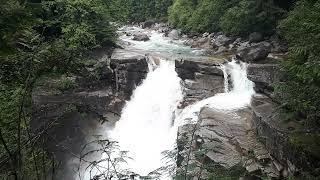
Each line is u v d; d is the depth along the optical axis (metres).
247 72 15.97
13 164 3.73
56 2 17.02
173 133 16.45
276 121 11.61
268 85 14.90
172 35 31.59
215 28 28.20
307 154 9.42
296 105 10.41
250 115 14.12
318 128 10.38
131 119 18.47
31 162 4.77
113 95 18.41
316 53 9.34
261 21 23.20
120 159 5.07
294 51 10.64
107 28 20.72
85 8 18.83
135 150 16.75
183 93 17.92
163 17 41.59
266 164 10.80
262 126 11.94
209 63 17.83
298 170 9.67
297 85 10.34
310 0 13.09
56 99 14.10
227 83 17.42
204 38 27.45
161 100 18.42
